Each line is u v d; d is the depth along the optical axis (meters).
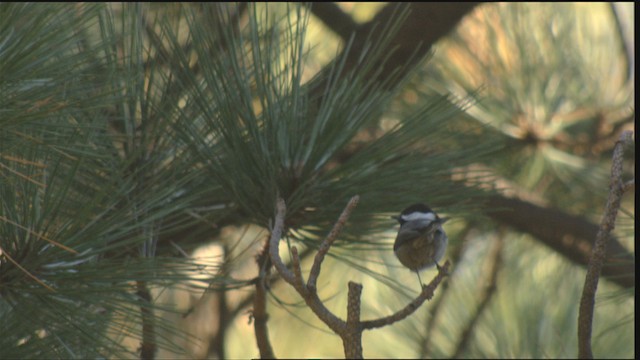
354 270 8.34
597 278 3.93
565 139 7.85
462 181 5.39
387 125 7.13
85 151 4.16
